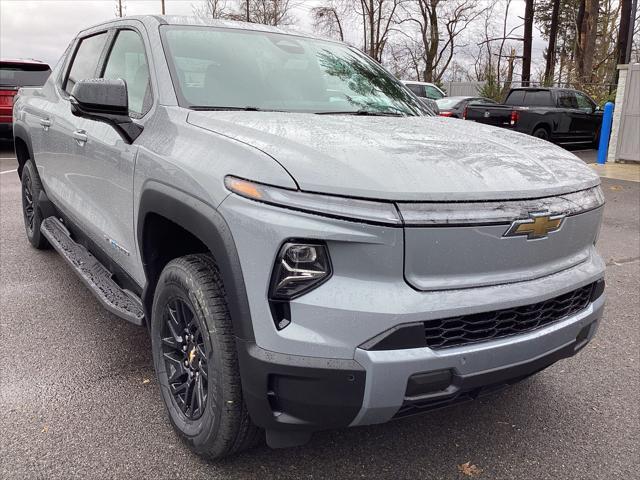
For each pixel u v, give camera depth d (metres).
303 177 2.05
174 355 2.73
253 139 2.34
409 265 2.04
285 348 2.03
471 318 2.15
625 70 12.79
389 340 1.99
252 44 3.50
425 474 2.53
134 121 2.98
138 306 3.15
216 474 2.48
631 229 7.19
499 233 2.16
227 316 2.26
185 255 2.67
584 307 2.58
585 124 16.36
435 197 2.07
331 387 2.01
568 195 2.43
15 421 2.82
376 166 2.16
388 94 3.72
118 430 2.77
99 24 4.21
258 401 2.11
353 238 1.98
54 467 2.50
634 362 3.63
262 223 2.02
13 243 5.91
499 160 2.44
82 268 3.81
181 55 3.13
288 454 2.63
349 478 2.49
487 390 2.33
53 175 4.48
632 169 12.26
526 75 30.84
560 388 3.30
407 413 2.18
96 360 3.47
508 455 2.67
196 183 2.30
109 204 3.27
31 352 3.55
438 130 2.86
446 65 41.31
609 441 2.79
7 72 12.61
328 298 2.00
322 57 3.75
